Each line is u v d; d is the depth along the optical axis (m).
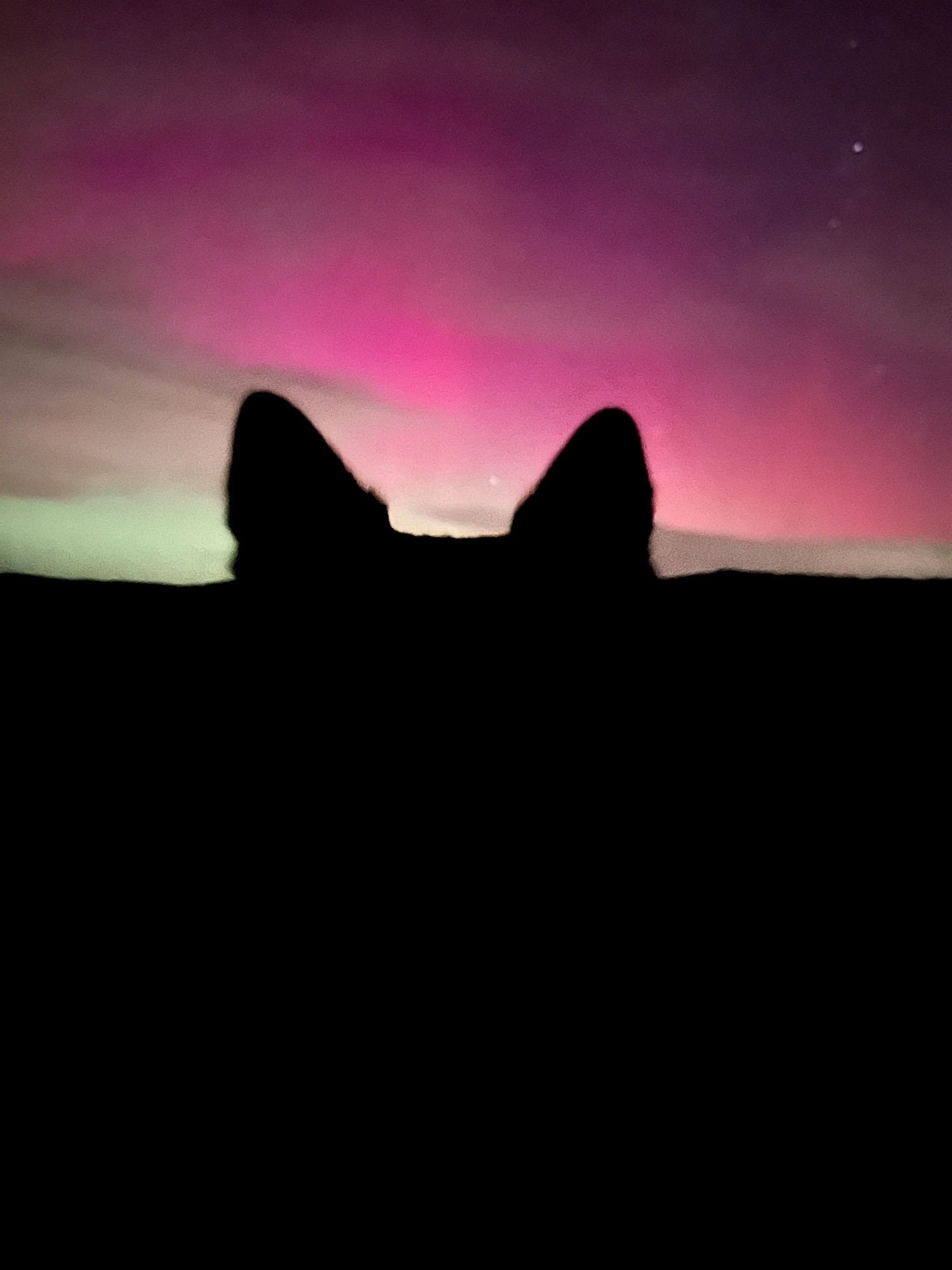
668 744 0.75
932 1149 0.56
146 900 0.67
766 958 0.65
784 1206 0.54
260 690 0.75
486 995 0.62
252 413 0.80
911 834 0.72
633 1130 0.57
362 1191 0.54
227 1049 0.60
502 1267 0.52
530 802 0.70
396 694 0.73
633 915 0.66
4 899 0.67
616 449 0.81
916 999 0.62
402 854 0.68
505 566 0.78
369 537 0.79
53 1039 0.60
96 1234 0.53
